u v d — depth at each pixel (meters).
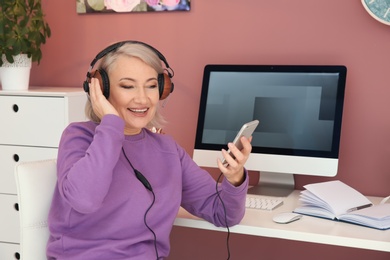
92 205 1.59
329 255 2.60
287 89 2.38
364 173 2.50
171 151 1.93
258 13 2.58
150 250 1.77
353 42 2.46
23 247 1.83
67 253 1.72
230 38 2.64
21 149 2.60
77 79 2.91
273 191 2.42
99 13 2.81
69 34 2.90
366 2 2.38
